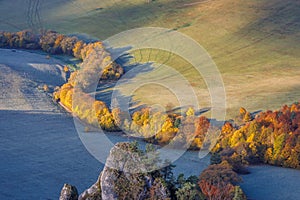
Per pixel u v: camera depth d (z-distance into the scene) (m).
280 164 64.75
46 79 113.75
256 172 61.88
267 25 136.25
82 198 36.69
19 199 58.03
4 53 131.50
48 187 60.00
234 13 142.75
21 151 71.31
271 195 54.97
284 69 110.81
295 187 57.28
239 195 47.00
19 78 111.31
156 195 35.50
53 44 135.38
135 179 35.56
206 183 45.59
